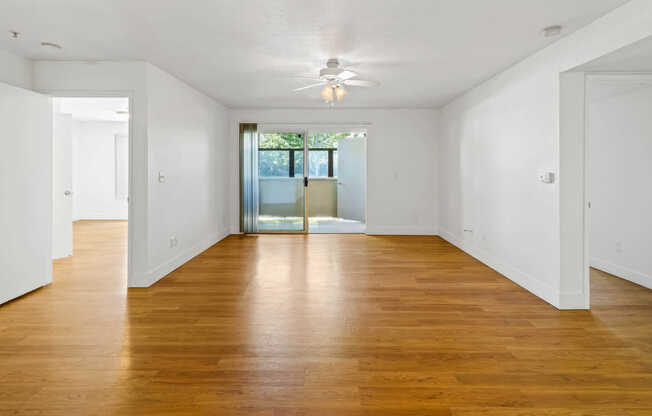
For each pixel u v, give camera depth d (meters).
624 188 4.49
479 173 5.50
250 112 7.65
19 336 2.91
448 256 5.79
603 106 4.80
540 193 3.86
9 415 1.93
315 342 2.82
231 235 7.68
